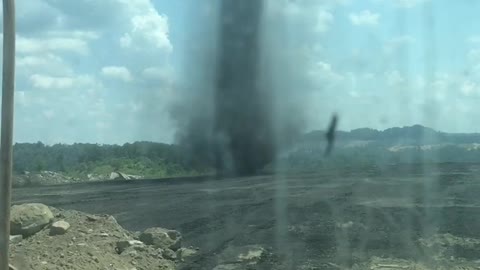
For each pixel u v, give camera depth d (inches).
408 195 716.7
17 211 399.9
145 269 378.3
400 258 406.3
